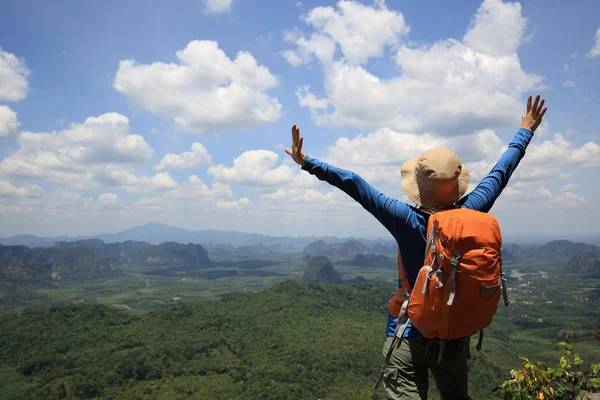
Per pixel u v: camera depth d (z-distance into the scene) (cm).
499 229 238
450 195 263
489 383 6041
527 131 346
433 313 234
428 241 246
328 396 6138
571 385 379
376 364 7581
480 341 252
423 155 268
